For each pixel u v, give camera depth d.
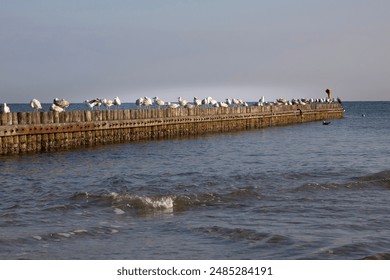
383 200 22.27
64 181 28.39
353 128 83.94
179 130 63.09
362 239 16.17
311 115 106.19
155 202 21.22
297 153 45.34
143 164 36.88
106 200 21.77
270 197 22.77
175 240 16.14
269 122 87.81
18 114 40.72
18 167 34.50
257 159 40.38
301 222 18.33
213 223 18.12
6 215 19.22
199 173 31.20
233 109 76.00
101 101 57.25
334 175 29.73
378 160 38.78
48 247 15.38
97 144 49.34
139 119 54.47
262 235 16.45
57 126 43.91
